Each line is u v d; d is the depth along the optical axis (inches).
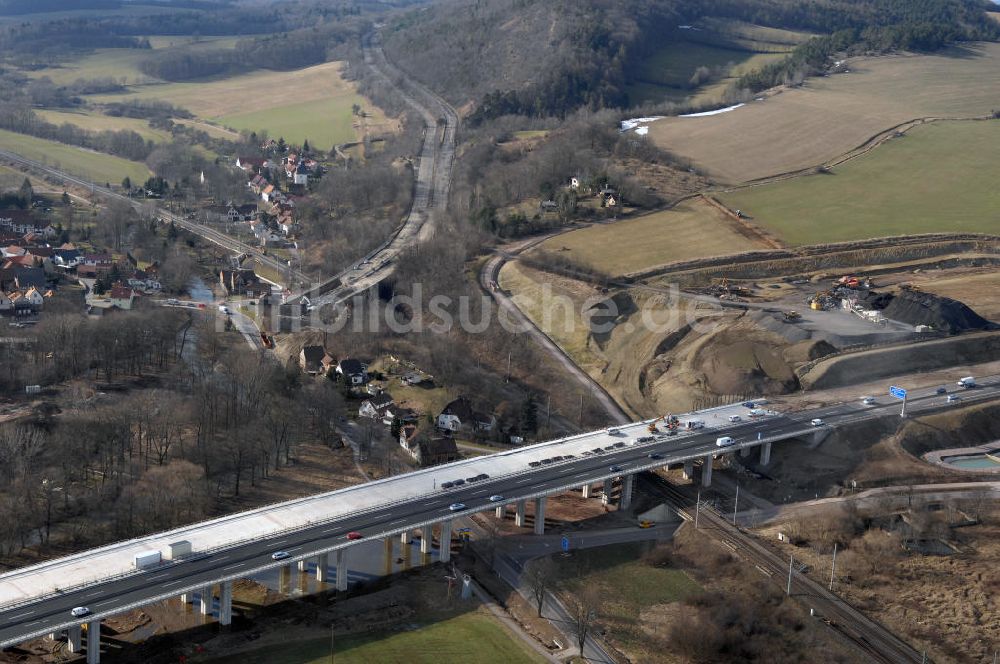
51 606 7544.3
